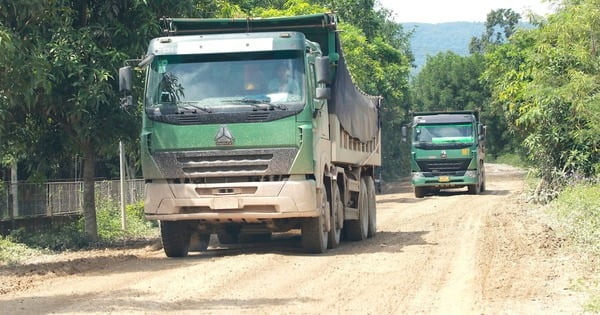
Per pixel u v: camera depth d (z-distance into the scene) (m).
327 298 15.52
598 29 36.75
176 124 22.45
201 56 22.67
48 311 14.55
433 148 56.97
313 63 23.14
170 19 24.80
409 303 14.97
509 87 46.66
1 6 22.89
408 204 49.44
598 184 35.41
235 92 22.41
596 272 18.36
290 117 22.11
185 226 23.80
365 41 70.88
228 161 22.25
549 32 38.16
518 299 15.19
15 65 22.30
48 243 28.23
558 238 25.47
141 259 23.47
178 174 22.45
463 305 14.65
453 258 21.69
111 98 28.09
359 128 28.14
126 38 28.20
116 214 38.75
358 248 24.92
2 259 24.66
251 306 14.70
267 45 22.45
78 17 28.78
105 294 16.31
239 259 21.36
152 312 14.14
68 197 35.16
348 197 27.16
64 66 26.25
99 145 28.44
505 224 32.03
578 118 37.75
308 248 23.25
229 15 43.03
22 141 29.28
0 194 30.33
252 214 22.23
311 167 22.17
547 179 41.56
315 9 57.72
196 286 17.02
